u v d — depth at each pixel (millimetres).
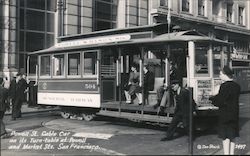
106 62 14875
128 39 13711
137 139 11203
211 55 12484
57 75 16766
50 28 26016
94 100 14922
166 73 12453
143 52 13188
